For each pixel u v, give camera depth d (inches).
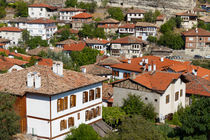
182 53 6501.0
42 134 2144.4
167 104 2787.9
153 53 6318.9
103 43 6274.6
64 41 6363.2
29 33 6835.6
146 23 6988.2
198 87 3142.2
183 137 2298.2
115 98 2901.1
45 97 2107.5
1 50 4849.9
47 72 2317.9
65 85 2224.4
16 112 2175.2
